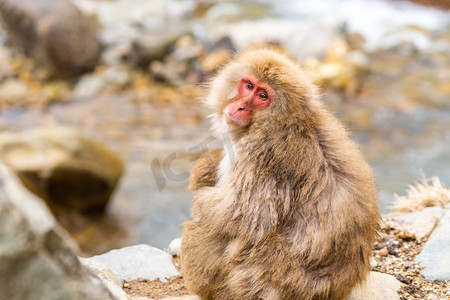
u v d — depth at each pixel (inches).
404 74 1076.5
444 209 367.9
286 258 247.6
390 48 1200.2
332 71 1027.9
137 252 338.3
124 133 871.1
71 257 169.8
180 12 1365.7
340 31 1221.1
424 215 363.6
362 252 255.1
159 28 1149.1
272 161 250.4
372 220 259.9
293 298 249.1
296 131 252.4
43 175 650.8
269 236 248.2
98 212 682.2
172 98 994.1
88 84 1049.5
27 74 1073.5
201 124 897.5
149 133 869.2
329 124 263.7
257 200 249.1
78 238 637.3
